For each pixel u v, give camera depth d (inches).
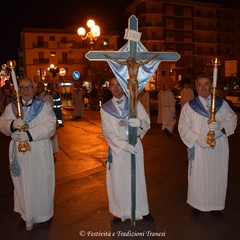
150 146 400.5
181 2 2233.0
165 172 285.4
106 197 227.1
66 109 1172.5
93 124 648.4
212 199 181.8
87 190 242.8
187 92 528.4
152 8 2165.4
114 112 174.4
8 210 211.8
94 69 1761.8
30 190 172.1
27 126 169.8
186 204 212.7
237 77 1932.8
